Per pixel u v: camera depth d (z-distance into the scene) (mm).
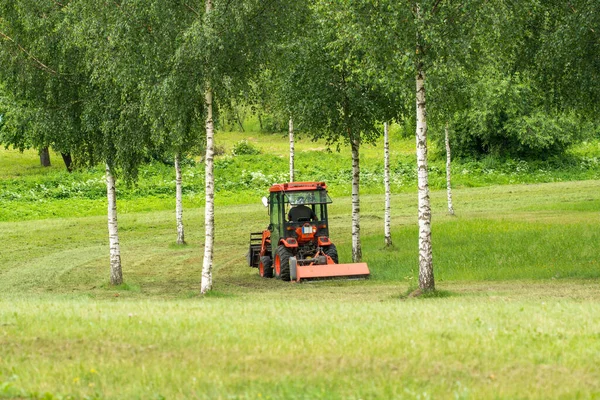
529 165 101250
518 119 95500
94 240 59812
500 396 11711
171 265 46344
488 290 29672
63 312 20641
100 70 32594
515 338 15672
